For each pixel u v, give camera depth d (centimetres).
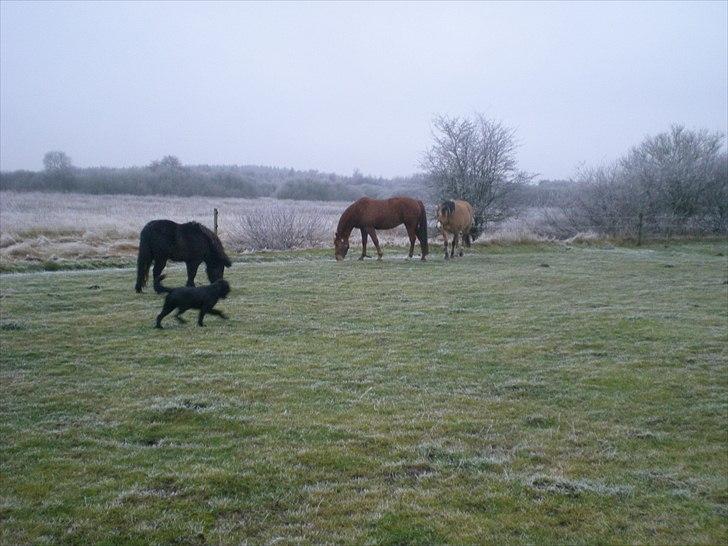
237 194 7919
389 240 2448
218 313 994
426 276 1505
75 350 818
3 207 4175
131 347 835
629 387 711
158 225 1169
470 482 471
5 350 809
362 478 473
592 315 1080
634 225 2816
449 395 672
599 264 1811
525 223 3014
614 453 535
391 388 691
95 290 1239
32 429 555
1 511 413
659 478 489
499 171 2595
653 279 1517
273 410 613
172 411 599
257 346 853
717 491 469
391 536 393
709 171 3059
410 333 942
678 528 412
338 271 1568
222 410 607
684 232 2944
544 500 444
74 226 2572
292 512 420
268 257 1875
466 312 1097
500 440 556
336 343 878
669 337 934
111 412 598
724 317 1076
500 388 701
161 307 1090
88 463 488
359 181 9694
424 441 545
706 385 721
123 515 410
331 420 590
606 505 442
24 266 1527
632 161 3391
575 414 628
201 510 419
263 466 486
